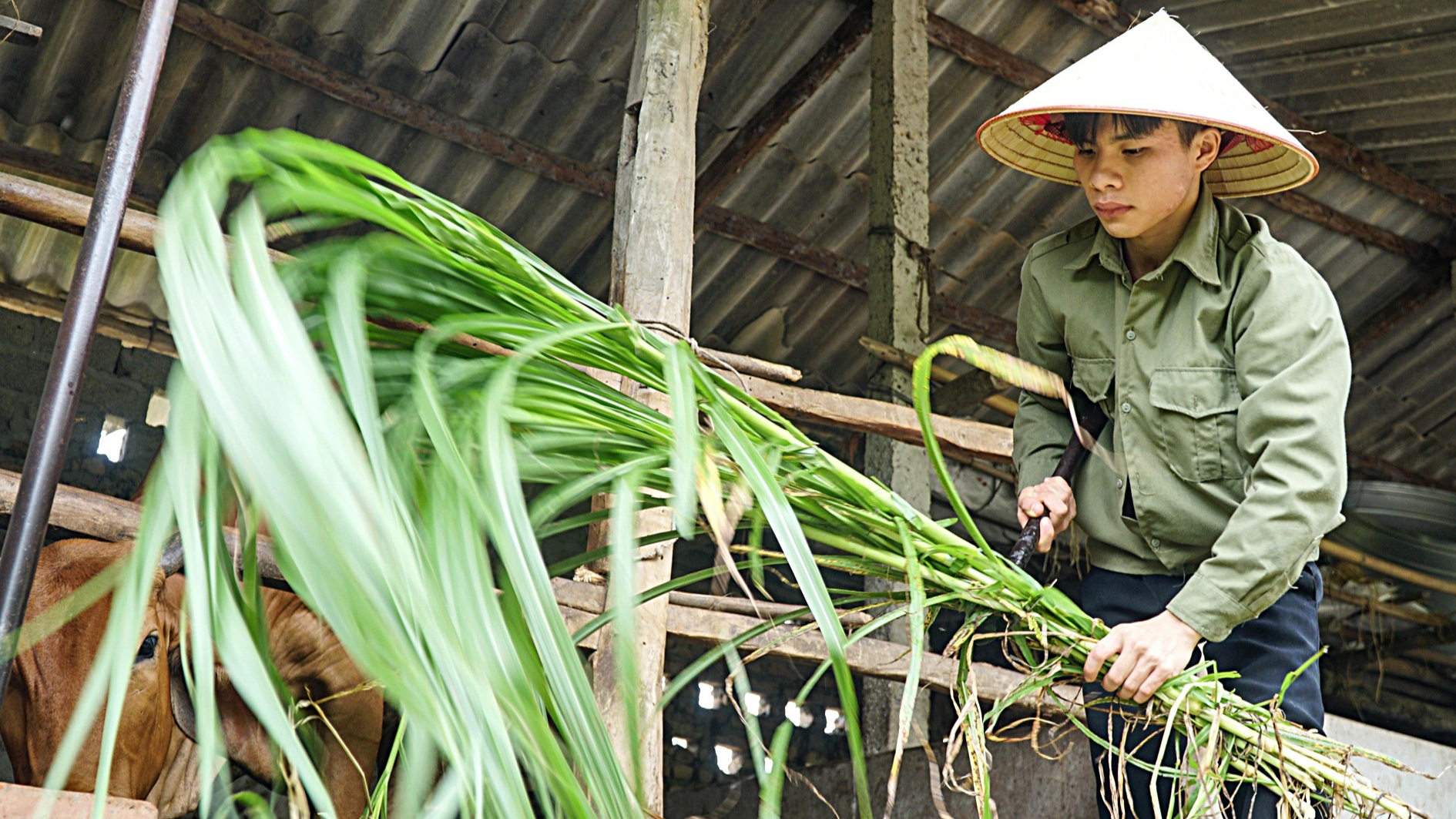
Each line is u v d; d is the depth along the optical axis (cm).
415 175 596
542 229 631
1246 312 155
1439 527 324
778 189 650
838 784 364
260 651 77
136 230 169
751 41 585
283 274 86
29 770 191
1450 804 254
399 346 104
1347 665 793
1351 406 798
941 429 263
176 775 265
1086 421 174
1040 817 277
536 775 70
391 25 538
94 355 605
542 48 560
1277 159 165
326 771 266
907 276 516
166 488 67
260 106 551
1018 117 156
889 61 536
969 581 127
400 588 64
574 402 102
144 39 97
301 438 62
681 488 84
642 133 273
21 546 85
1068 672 137
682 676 96
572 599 215
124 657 60
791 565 87
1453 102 634
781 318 709
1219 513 158
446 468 76
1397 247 732
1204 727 137
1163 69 153
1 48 506
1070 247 176
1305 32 608
